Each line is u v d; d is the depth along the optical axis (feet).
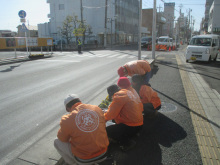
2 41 50.42
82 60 52.31
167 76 30.35
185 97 19.88
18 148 11.69
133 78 14.82
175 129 13.32
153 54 45.52
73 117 8.28
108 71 35.68
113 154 10.74
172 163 9.95
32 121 15.17
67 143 8.87
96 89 23.63
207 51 44.01
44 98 20.47
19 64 45.70
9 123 14.85
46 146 11.10
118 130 10.73
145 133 12.87
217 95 20.62
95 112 8.66
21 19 55.93
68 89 23.75
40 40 63.21
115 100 10.49
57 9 156.56
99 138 8.38
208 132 12.89
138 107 10.85
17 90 23.50
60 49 105.19
